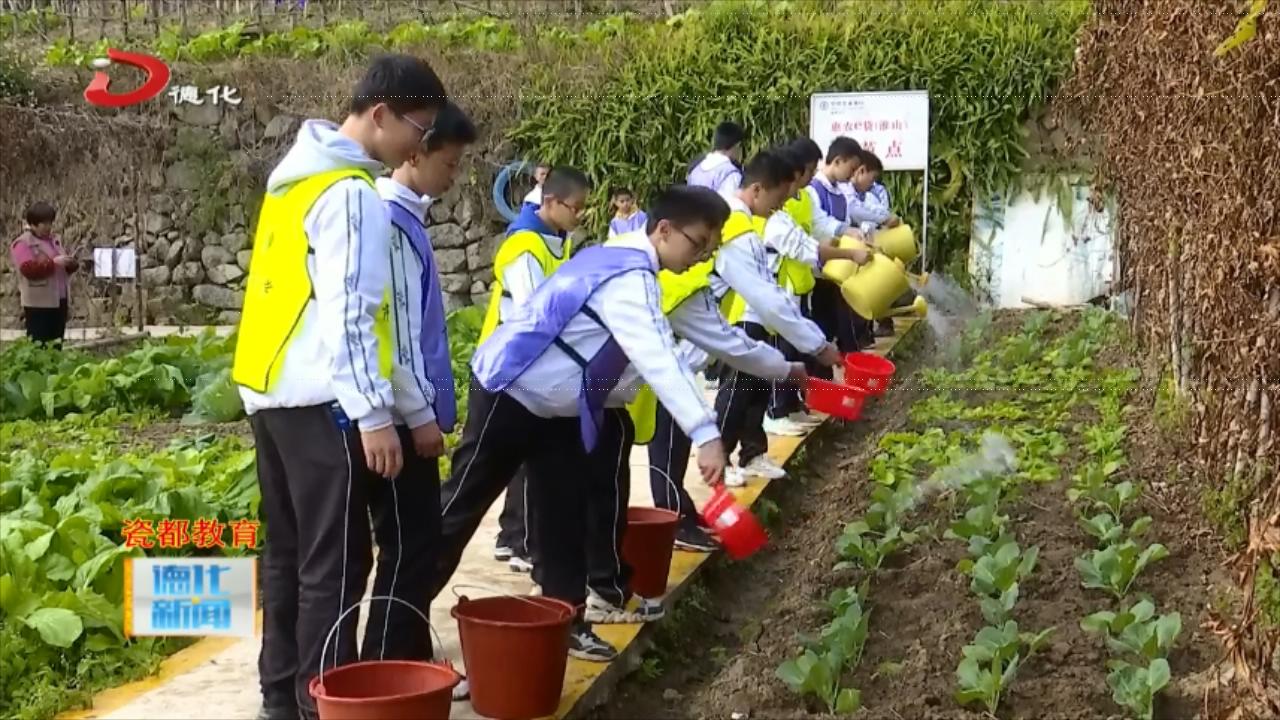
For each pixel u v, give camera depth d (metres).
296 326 3.63
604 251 4.41
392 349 3.88
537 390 4.36
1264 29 4.60
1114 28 9.04
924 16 14.80
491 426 4.45
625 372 4.61
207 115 16.36
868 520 6.21
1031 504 6.45
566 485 4.54
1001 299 14.72
